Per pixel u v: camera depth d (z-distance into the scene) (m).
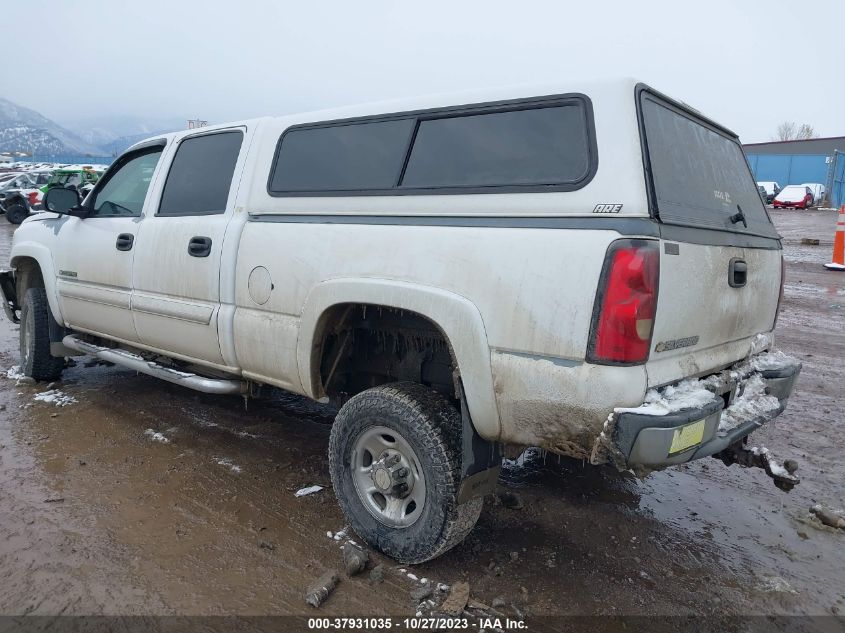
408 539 2.88
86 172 22.50
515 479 3.96
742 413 2.90
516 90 2.73
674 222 2.46
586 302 2.33
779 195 32.81
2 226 21.42
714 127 3.35
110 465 3.96
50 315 5.32
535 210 2.52
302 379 3.30
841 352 7.04
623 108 2.44
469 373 2.61
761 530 3.41
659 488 3.88
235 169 3.74
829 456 4.34
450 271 2.67
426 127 2.98
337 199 3.19
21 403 5.04
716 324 2.79
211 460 4.07
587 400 2.34
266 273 3.40
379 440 3.04
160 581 2.82
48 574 2.84
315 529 3.29
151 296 4.13
